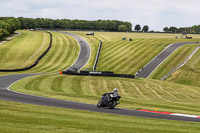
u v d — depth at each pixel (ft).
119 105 82.48
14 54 347.97
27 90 119.14
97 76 227.20
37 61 313.94
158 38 523.70
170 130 44.45
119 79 212.43
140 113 66.85
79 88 161.27
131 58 329.11
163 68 282.77
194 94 169.27
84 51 380.37
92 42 447.01
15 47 385.91
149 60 317.22
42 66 300.81
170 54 335.26
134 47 383.65
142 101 110.32
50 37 483.92
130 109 74.49
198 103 131.95
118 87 173.88
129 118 55.67
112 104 71.10
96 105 78.18
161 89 178.19
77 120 47.75
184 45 388.98
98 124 45.37
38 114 51.31
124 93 155.02
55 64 314.35
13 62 315.58
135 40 451.12
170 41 446.19
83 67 305.53
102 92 153.48
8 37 487.20
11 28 545.44
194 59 295.69
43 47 390.42
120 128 43.37
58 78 196.24
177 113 71.92
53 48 386.52
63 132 37.63
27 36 506.07
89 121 47.65
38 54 351.87
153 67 289.12
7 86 133.49
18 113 50.29
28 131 36.52
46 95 98.99
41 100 82.48
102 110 67.87
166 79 246.68
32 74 226.38
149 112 70.33
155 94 159.33
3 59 326.85
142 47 380.17
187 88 191.52
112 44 417.49
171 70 273.54
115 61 322.34
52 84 165.68
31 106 63.87
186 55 321.11
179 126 49.21
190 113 73.72
